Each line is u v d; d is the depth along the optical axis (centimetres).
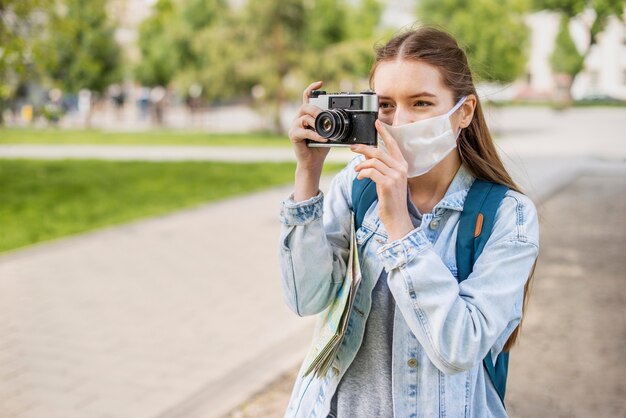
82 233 827
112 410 365
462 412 146
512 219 146
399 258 135
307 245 152
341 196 167
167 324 499
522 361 416
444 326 134
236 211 970
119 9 2178
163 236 805
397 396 146
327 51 2252
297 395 166
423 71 144
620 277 595
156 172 1393
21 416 359
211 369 418
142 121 3288
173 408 366
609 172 1291
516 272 142
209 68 2297
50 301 557
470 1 2195
